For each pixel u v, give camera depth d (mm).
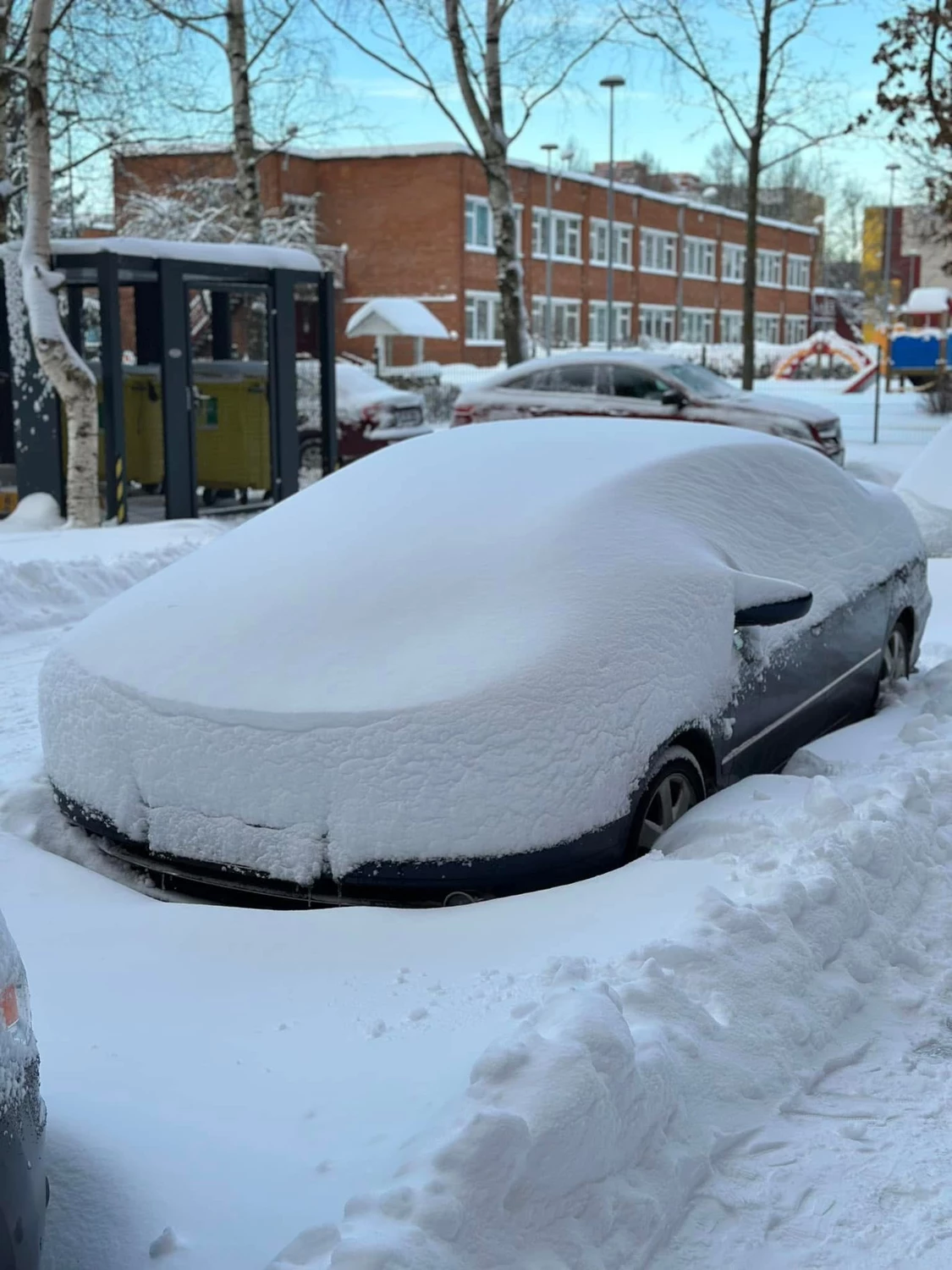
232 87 19109
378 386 19156
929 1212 2730
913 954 3811
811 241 78438
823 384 46844
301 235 35250
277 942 3766
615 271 57969
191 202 31172
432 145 44031
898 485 12273
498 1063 2779
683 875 3975
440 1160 2545
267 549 4984
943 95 19641
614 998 3141
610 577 4426
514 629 4195
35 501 14094
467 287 45469
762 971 3412
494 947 3639
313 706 4020
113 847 4449
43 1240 2547
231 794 4070
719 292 68250
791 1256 2617
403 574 4527
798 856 3965
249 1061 3186
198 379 15719
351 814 3938
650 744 4203
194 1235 2584
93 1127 2941
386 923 3820
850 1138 2980
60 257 13586
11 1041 2193
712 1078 3074
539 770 3926
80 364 13469
